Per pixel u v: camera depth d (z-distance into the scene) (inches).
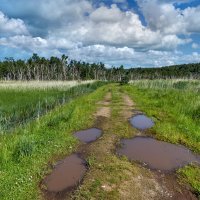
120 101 915.4
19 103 801.6
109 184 284.7
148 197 267.4
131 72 3816.4
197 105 645.3
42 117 580.7
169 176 321.1
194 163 361.1
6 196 255.9
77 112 649.0
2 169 304.7
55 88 1402.6
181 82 1339.8
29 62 3233.3
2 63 3147.1
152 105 797.9
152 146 429.4
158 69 3971.5
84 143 434.0
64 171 326.0
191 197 273.0
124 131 505.7
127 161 358.0
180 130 502.6
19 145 354.3
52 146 397.4
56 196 270.1
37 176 305.7
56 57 3403.1
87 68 3996.1
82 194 264.8
